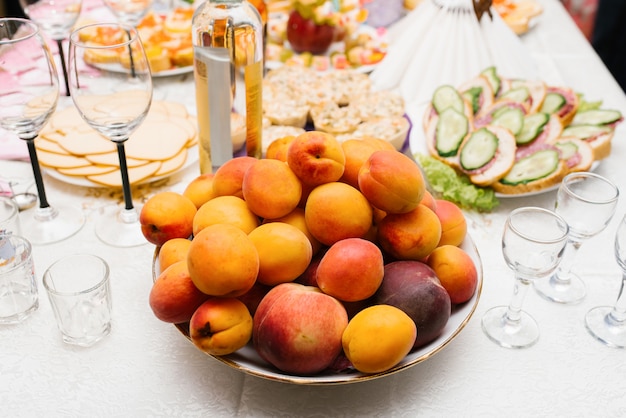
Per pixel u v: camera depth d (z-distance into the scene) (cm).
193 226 70
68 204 92
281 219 68
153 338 73
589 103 110
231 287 58
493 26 124
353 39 131
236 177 71
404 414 65
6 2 168
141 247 86
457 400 67
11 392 66
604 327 76
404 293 62
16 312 74
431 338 63
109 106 80
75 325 71
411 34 125
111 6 119
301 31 127
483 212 94
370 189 64
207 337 60
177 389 67
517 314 75
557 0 162
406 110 114
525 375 70
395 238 65
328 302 60
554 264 66
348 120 107
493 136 97
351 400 67
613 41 188
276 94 113
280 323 58
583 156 96
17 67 76
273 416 65
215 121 89
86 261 73
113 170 94
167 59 121
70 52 77
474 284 68
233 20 85
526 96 108
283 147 74
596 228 75
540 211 70
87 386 67
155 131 102
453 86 116
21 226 87
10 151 99
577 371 71
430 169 95
